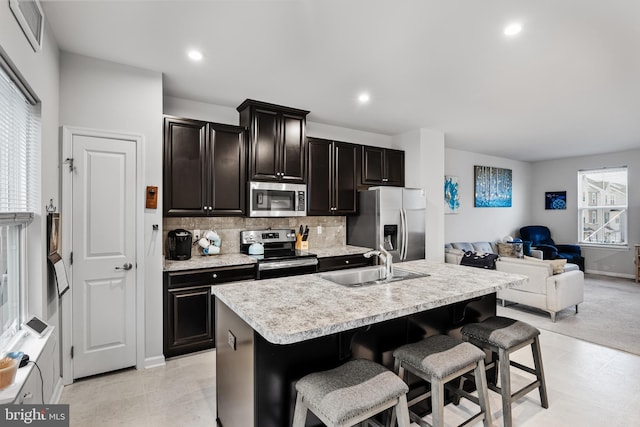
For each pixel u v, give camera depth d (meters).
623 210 6.55
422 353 1.71
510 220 7.39
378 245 4.20
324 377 1.45
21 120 1.79
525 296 4.22
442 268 2.63
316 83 3.13
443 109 3.91
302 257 3.60
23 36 1.60
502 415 2.12
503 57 2.60
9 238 1.75
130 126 2.71
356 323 1.43
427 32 2.24
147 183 2.78
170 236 3.28
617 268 6.60
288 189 3.75
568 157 7.20
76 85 2.51
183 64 2.71
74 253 2.50
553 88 3.24
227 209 3.43
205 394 2.37
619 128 4.75
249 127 3.54
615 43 2.37
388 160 4.79
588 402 2.29
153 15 2.04
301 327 1.33
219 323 2.01
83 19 2.08
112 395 2.35
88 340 2.57
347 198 4.39
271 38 2.33
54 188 2.26
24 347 1.69
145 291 2.78
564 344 3.30
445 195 6.14
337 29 2.21
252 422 1.54
